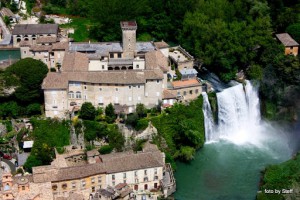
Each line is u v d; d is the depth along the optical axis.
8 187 177.12
